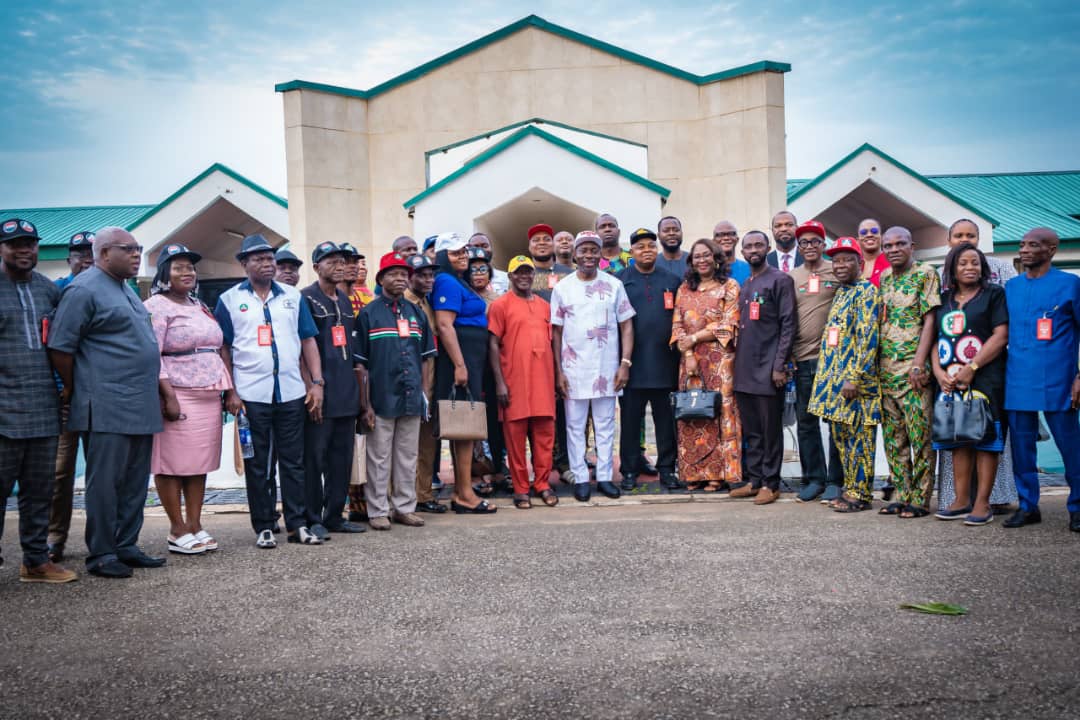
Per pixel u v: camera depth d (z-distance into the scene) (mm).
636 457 7938
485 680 3385
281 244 21312
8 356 4867
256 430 5836
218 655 3721
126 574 5070
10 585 4922
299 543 5941
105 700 3275
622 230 13383
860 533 5742
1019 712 2982
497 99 15305
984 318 5969
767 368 7117
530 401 7191
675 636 3797
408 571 5051
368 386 6402
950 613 3975
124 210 22672
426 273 6773
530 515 6875
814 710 3039
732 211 14891
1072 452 5664
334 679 3434
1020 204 21672
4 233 4832
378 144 15398
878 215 18547
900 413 6438
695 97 15094
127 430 5121
